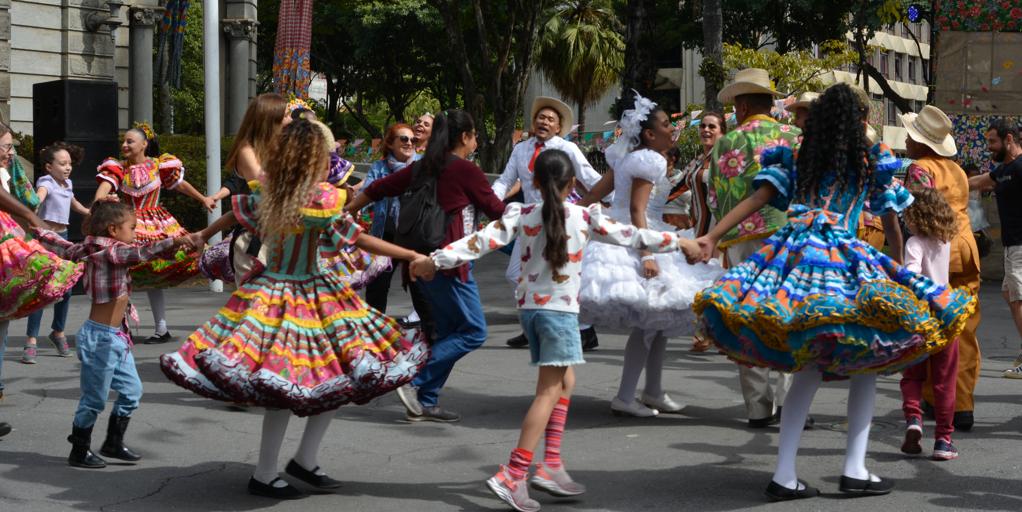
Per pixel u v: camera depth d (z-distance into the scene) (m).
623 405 6.69
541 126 8.52
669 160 8.18
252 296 4.80
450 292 6.42
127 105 24.06
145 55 24.66
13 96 21.00
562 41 36.09
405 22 38.94
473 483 5.27
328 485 5.11
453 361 6.54
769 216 6.16
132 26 24.48
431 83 44.38
